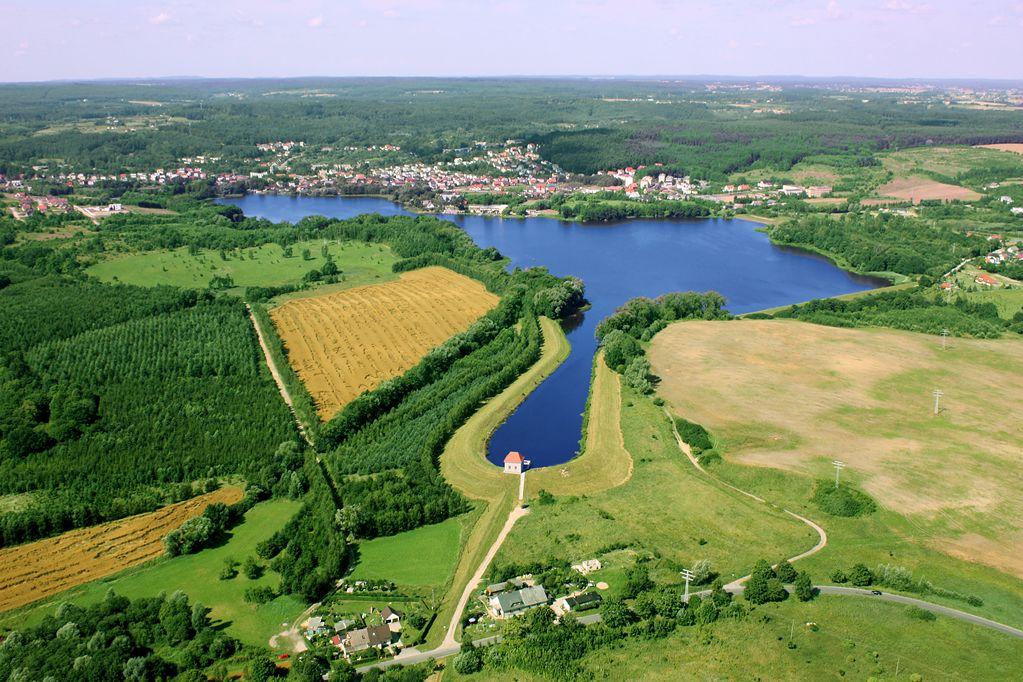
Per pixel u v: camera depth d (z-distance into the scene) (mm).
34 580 165750
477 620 149500
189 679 132000
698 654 136250
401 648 142875
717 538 175375
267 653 142250
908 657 134625
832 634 140750
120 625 147750
